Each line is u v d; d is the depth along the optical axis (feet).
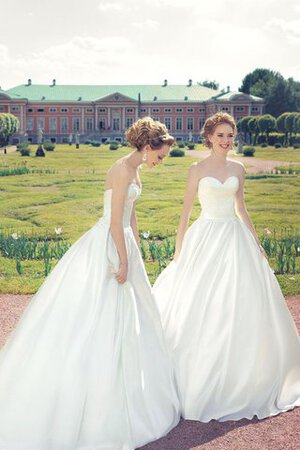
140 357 13.69
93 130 317.63
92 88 327.26
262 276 15.70
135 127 14.02
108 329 13.33
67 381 12.90
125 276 13.79
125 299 13.87
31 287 27.99
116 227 13.73
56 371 13.07
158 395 13.80
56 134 317.83
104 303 13.58
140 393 13.38
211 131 15.75
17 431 12.91
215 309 15.02
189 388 14.60
